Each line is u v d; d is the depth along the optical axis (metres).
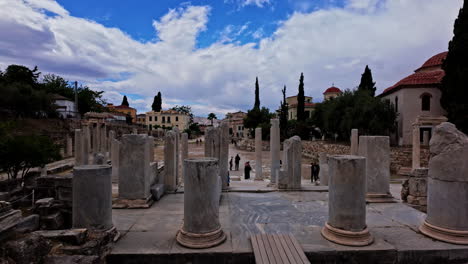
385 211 8.10
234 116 116.12
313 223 7.08
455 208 5.85
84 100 55.41
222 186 10.73
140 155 8.31
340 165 5.81
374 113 30.28
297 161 10.82
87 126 25.66
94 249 4.79
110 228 5.73
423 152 24.66
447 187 5.94
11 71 46.16
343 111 36.12
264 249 5.32
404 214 7.82
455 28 24.84
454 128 6.12
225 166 10.82
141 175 8.32
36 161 13.34
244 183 15.91
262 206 8.65
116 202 8.20
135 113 109.62
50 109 40.41
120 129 56.00
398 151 25.56
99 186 5.51
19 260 3.84
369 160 9.26
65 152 31.25
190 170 5.56
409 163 24.91
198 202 5.54
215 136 10.69
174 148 10.32
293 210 8.23
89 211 5.42
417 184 9.55
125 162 8.27
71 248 4.65
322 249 5.44
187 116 113.25
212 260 5.27
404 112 30.30
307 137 51.09
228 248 5.47
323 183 13.86
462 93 24.05
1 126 13.48
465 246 5.60
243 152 48.16
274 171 15.42
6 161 12.62
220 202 9.15
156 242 5.74
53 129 36.47
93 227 5.43
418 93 29.88
